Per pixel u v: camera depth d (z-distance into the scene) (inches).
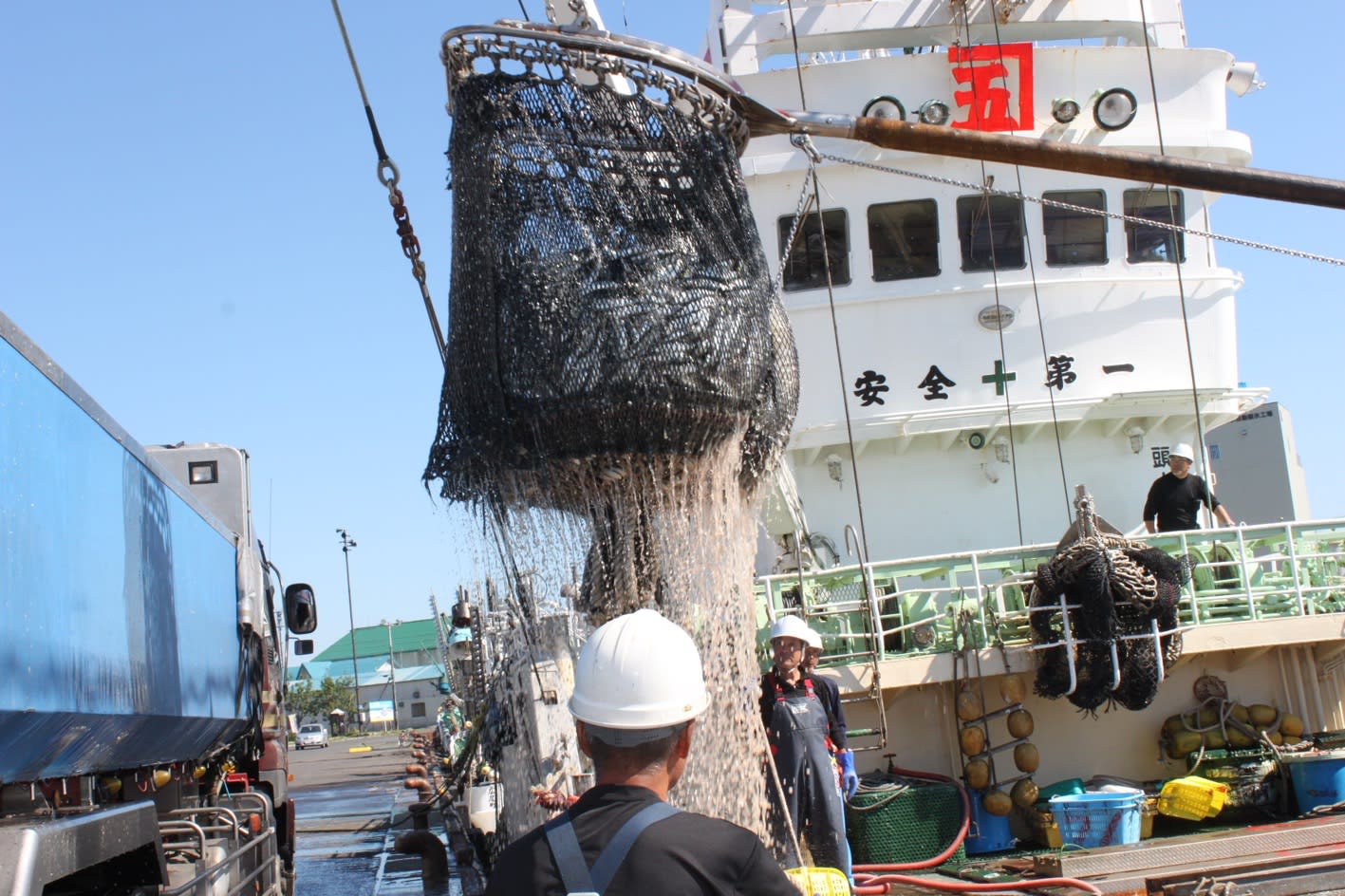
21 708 169.8
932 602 403.5
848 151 521.0
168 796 329.7
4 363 167.5
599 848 107.1
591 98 202.4
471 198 199.0
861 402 524.1
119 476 229.1
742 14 536.7
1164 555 362.9
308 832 737.0
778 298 225.6
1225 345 538.0
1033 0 539.5
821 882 218.5
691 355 191.2
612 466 191.9
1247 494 852.0
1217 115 540.1
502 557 201.8
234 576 375.2
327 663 4869.6
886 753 385.4
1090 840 338.3
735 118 217.6
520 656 245.8
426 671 4355.3
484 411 193.3
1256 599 412.5
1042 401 523.5
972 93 519.8
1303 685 398.0
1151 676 360.2
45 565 182.9
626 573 193.8
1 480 165.3
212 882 263.0
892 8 534.9
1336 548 444.8
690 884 105.4
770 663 383.6
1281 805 380.8
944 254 525.7
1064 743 389.7
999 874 324.2
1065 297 529.3
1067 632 353.4
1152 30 547.5
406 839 483.5
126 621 231.6
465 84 203.2
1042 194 527.2
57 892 195.2
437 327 229.6
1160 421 537.6
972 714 372.5
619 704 113.4
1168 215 534.0
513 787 307.1
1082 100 529.3
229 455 439.8
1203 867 306.2
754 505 220.1
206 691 320.8
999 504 534.3
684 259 196.7
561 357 188.4
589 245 193.2
